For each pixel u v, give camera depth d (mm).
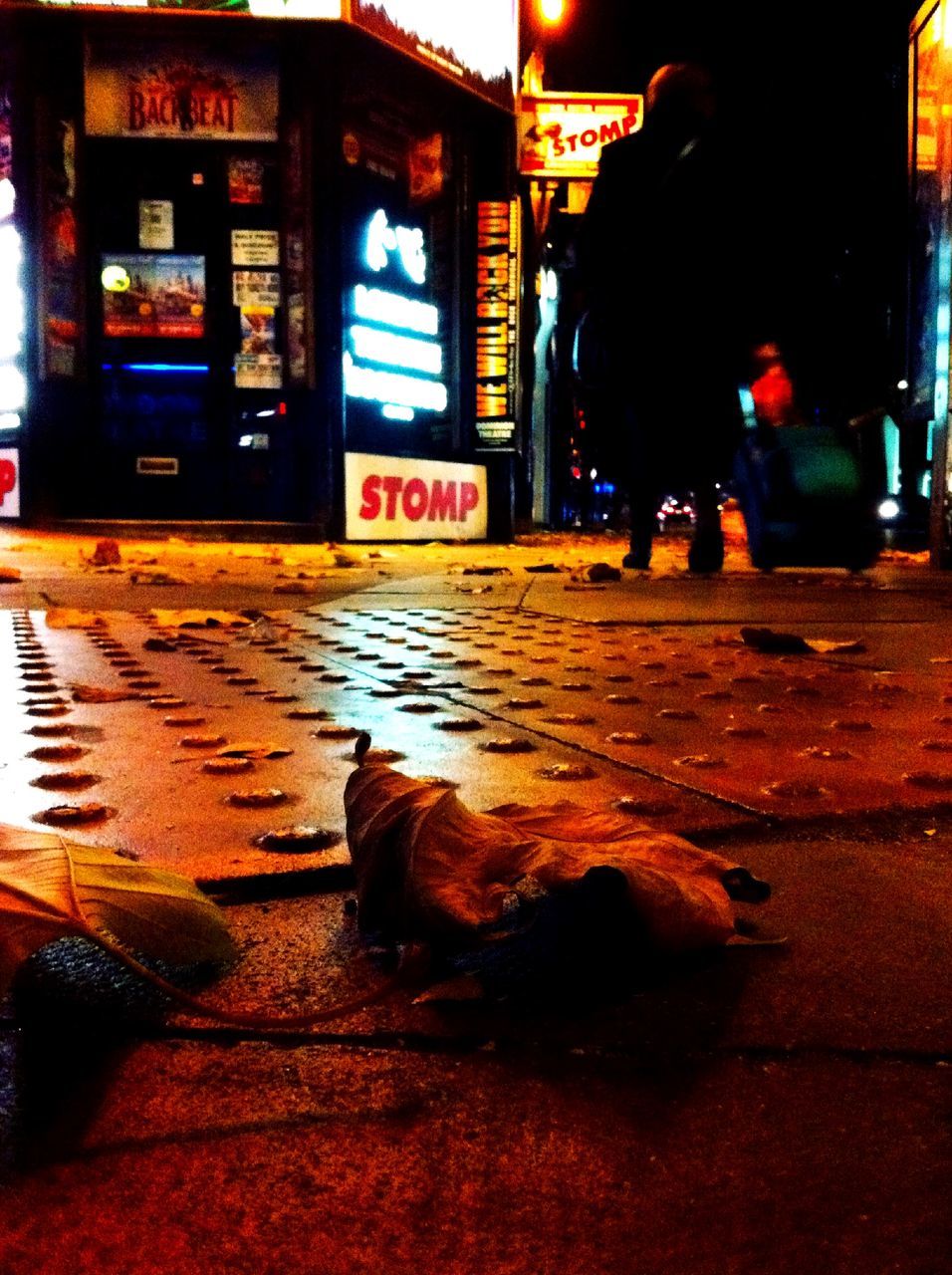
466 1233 898
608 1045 1195
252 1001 1293
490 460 16734
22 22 13445
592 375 8477
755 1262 866
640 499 8953
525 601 6402
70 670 3688
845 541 8094
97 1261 866
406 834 1383
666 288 7871
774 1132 1039
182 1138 1026
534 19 18641
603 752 2502
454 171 15664
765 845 1865
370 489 14797
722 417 8297
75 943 1453
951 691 3398
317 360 14336
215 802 2049
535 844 1384
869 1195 947
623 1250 880
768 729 2789
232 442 14672
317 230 14180
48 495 14320
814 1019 1254
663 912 1307
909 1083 1126
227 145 14180
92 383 14492
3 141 13992
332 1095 1100
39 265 13859
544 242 20078
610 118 15992
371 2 13859
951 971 1381
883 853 1828
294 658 4039
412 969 1169
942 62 8367
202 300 14414
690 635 4859
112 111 13898
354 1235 896
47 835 1297
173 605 6043
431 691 3336
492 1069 1148
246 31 13789
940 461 8891
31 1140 1021
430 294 16141
